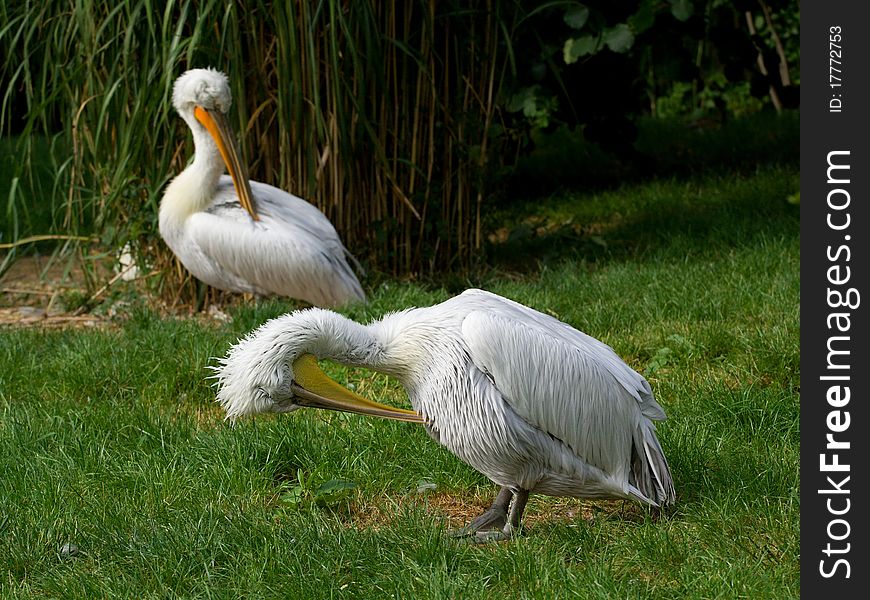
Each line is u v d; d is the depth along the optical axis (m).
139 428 8.74
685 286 11.41
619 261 13.62
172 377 9.87
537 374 6.61
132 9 11.93
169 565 6.49
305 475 8.06
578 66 16.38
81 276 15.51
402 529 6.81
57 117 14.33
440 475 7.95
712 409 8.54
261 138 12.99
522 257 14.78
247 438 8.16
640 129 22.94
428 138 13.32
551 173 20.33
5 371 10.23
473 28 13.10
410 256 13.60
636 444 6.97
